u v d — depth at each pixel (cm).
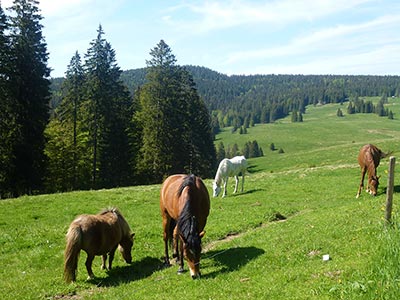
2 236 1627
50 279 1158
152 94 5559
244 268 1034
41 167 4212
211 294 872
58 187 5097
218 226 1661
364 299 686
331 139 16075
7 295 1055
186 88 6550
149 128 5475
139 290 1014
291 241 1186
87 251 1121
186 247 998
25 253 1438
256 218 1789
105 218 1186
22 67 4009
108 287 1109
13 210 2284
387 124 18625
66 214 2200
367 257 891
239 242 1357
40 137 4203
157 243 1473
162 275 1126
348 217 1349
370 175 2106
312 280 827
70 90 5525
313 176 3275
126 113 5875
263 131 19412
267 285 855
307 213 1802
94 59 5194
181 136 5906
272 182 3127
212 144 7675
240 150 14600
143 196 2683
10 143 3888
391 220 1083
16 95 3928
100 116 5228
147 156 5412
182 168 5938
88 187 5312
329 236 1153
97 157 5397
